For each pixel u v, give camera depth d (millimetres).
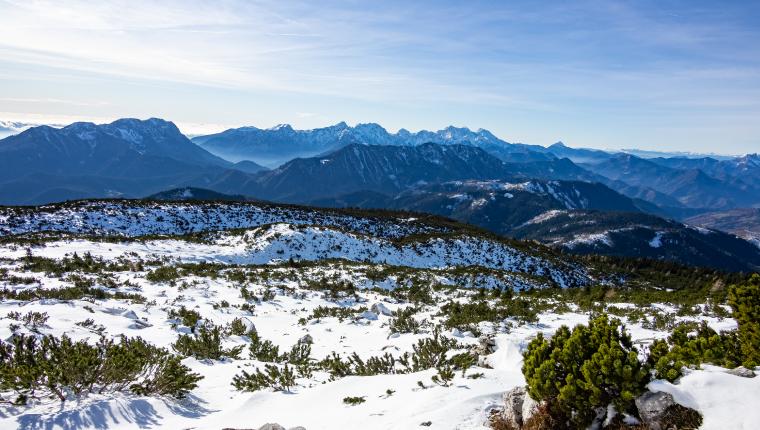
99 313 16625
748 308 6961
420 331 16828
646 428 5242
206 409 9008
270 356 13398
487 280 36938
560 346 6473
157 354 10477
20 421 7219
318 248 47562
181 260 37469
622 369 5430
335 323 19141
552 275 55375
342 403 8258
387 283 32344
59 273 25688
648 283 60625
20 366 8148
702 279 62344
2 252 33344
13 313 13914
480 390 7711
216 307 21047
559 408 5902
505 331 16453
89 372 8469
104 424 7500
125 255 36406
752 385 5215
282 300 24359
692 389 5355
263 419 7977
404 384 8781
